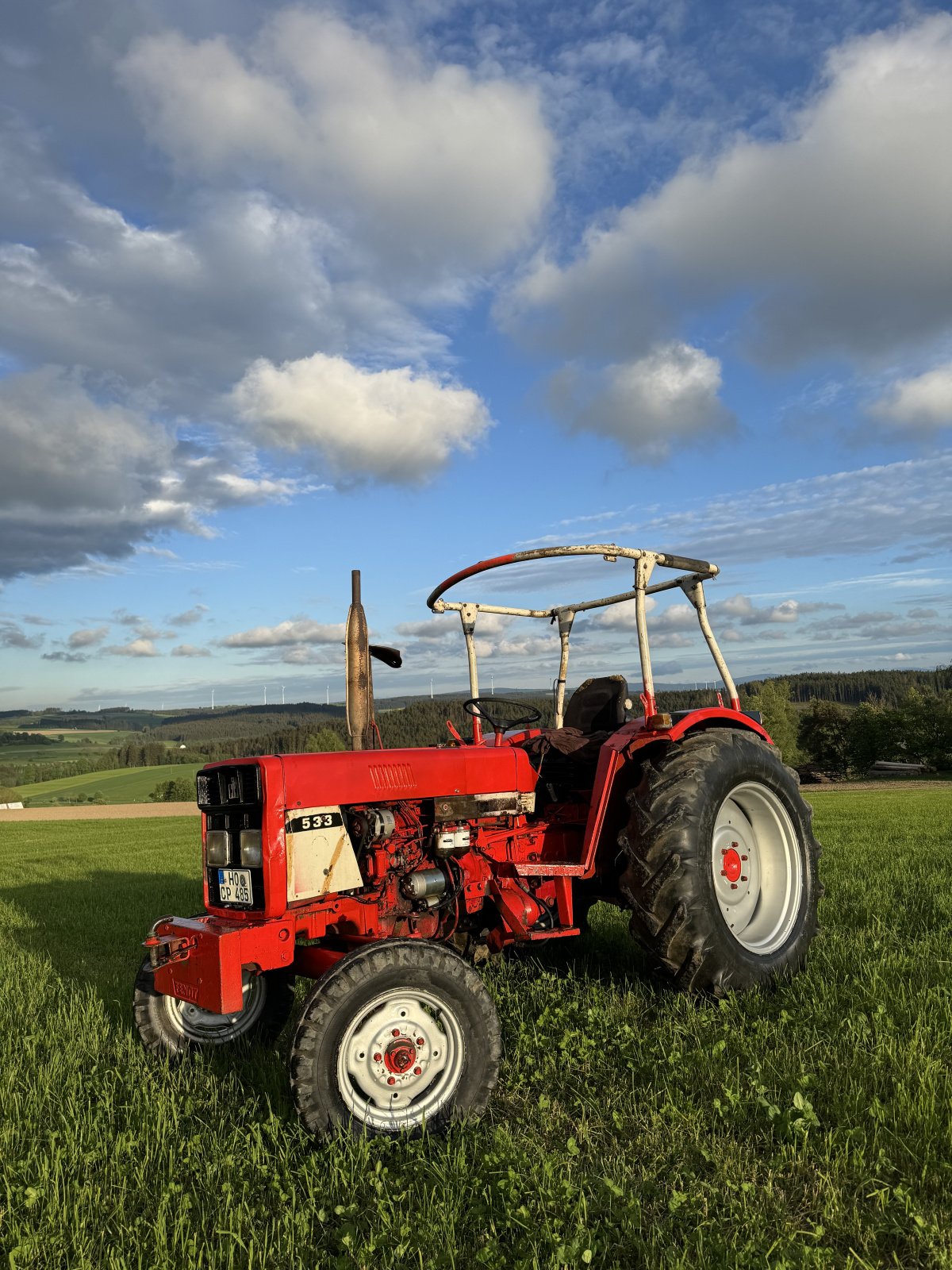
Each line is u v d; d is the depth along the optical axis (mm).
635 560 4488
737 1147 2766
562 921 4125
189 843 19125
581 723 5324
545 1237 2299
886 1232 2299
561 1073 3465
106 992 5203
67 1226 2512
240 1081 3594
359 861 3762
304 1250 2371
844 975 4422
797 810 4863
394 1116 3131
